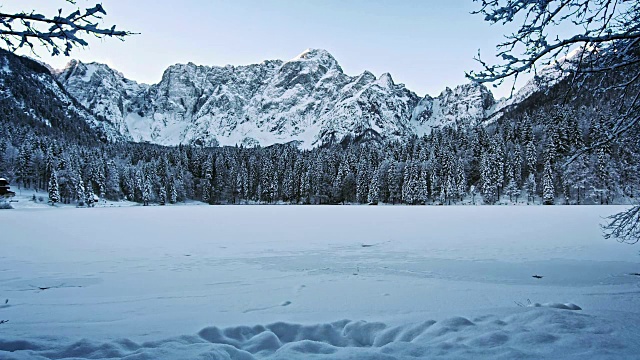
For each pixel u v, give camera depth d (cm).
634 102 382
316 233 1870
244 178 9219
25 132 10156
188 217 3297
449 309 583
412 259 1125
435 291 728
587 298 636
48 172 7856
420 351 325
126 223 2638
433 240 1556
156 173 8588
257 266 1041
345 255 1209
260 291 749
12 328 479
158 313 587
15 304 659
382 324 437
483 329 383
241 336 413
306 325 440
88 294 738
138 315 575
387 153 9588
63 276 919
